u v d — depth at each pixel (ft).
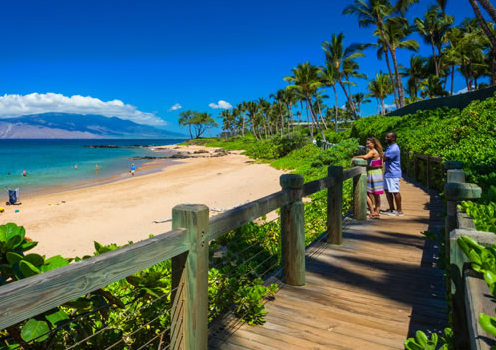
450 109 55.67
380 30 124.88
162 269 11.02
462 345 5.56
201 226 6.98
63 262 6.19
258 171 100.12
